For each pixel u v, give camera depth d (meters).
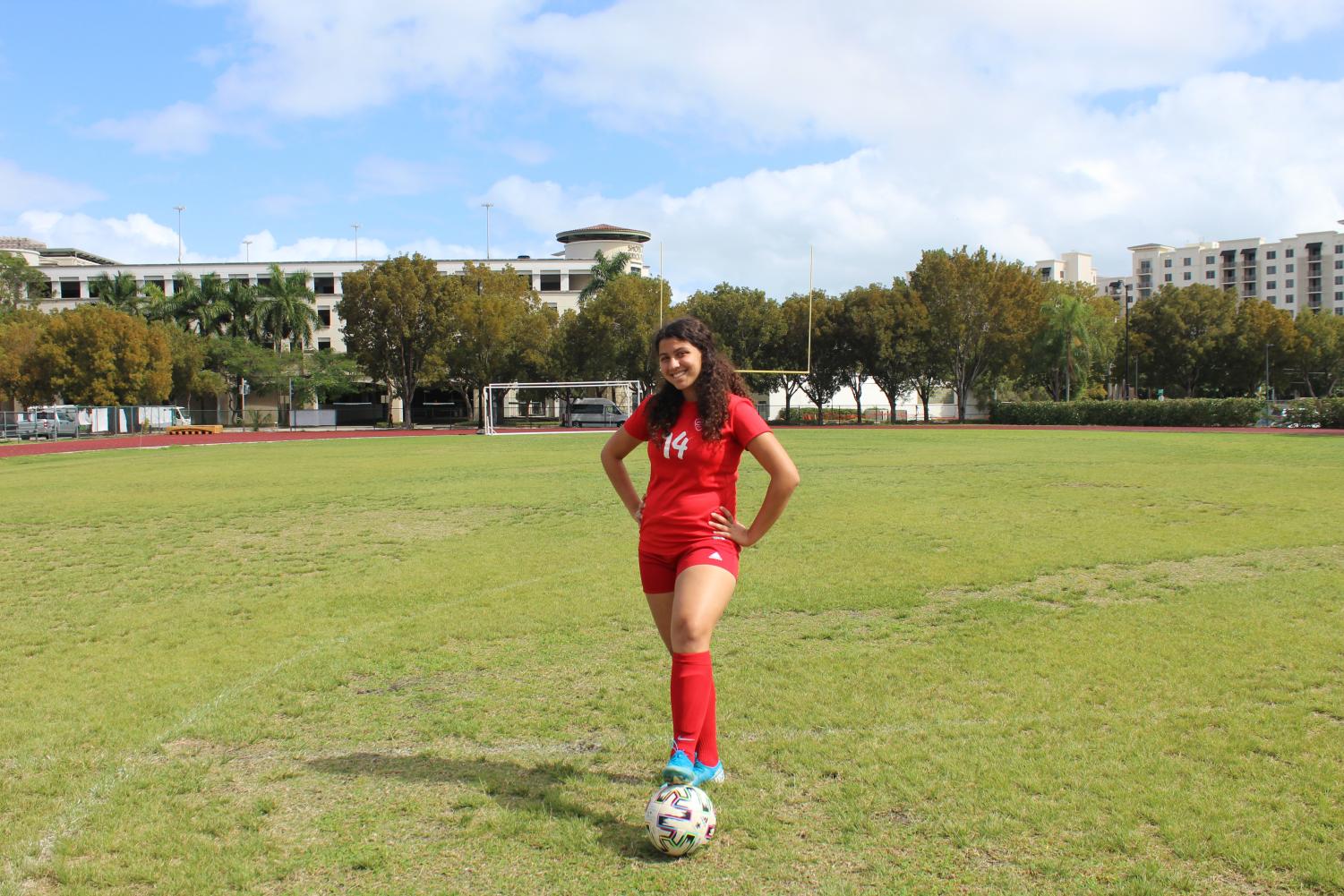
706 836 3.25
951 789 3.76
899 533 10.89
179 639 6.51
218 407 72.31
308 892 3.04
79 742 4.49
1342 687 4.99
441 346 60.03
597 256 67.38
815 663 5.66
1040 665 5.52
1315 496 14.05
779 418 71.12
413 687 5.36
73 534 11.73
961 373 60.16
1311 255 140.88
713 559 3.57
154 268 86.06
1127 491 15.16
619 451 3.97
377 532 11.71
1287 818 3.45
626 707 4.93
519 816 3.60
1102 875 3.07
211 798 3.81
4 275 73.38
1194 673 5.29
